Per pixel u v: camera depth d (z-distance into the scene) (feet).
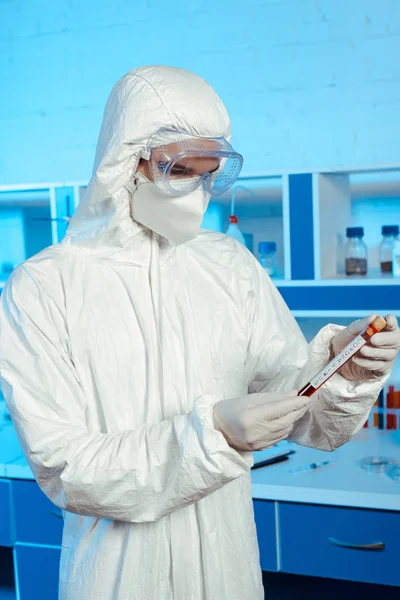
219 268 4.42
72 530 4.09
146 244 4.15
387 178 8.82
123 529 3.85
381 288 7.59
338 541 6.57
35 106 10.34
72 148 10.28
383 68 8.90
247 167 9.59
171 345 4.02
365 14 8.86
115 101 3.88
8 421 9.19
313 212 7.71
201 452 3.24
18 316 3.76
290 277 7.90
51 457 3.49
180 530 3.81
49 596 7.56
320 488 6.53
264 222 9.21
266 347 4.40
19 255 10.37
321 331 4.11
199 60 9.60
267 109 9.40
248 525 4.19
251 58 9.38
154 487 3.42
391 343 3.61
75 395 3.74
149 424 3.57
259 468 7.16
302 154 9.35
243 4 9.31
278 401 3.21
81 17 10.00
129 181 3.91
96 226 4.00
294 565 6.75
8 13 10.27
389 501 6.32
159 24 9.70
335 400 3.95
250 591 4.10
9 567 10.03
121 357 3.93
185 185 3.76
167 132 3.68
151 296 4.09
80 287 3.97
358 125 9.09
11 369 3.66
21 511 7.55
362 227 8.46
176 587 3.83
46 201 10.14
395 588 8.88
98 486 3.41
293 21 9.14
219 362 4.16
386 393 8.21
